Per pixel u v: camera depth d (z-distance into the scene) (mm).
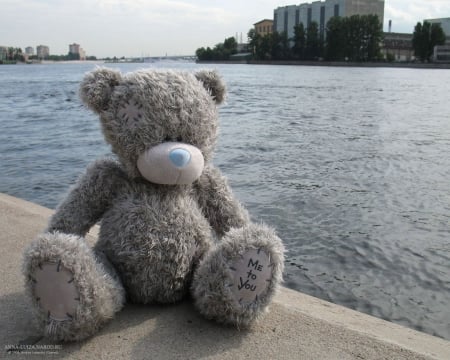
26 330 964
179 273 984
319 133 5746
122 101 963
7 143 4652
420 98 11422
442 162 4074
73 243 873
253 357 881
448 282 1842
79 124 6023
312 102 10211
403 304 1675
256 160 4016
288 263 1969
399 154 4426
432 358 895
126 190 1006
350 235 2295
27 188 3086
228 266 917
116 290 940
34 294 864
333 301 1681
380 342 940
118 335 933
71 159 3924
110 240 985
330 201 2848
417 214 2646
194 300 1009
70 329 880
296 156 4238
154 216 966
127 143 953
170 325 970
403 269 1950
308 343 931
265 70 31641
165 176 928
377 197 2965
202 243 1009
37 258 841
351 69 35312
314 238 2246
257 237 921
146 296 1004
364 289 1773
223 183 1083
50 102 9281
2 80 17781
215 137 1028
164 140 953
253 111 8242
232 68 36438
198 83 1019
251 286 917
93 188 1000
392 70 34188
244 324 952
